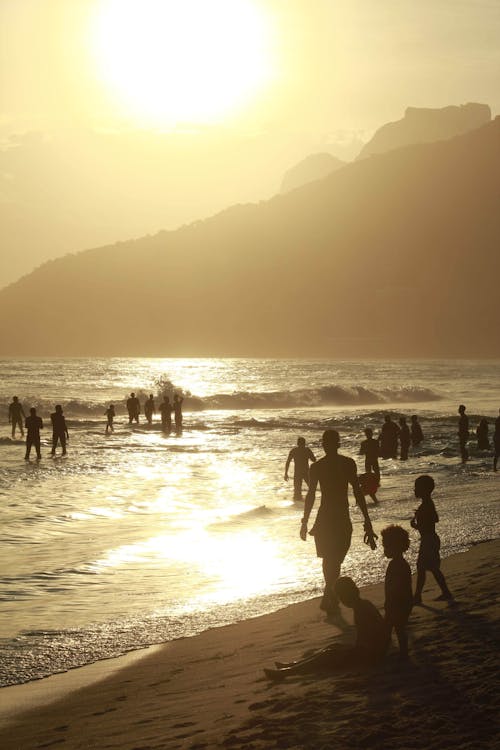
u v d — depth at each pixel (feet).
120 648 33.14
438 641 27.58
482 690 21.66
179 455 116.67
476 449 121.49
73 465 102.99
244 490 82.38
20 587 43.19
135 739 22.07
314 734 19.95
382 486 82.43
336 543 35.50
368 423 174.91
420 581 34.19
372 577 42.73
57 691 28.27
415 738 19.06
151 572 46.60
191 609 38.68
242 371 508.12
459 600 33.65
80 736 23.13
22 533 58.29
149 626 36.04
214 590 42.37
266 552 51.62
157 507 70.90
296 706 22.47
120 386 329.52
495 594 33.94
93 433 155.22
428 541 34.24
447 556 45.85
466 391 329.72
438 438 139.13
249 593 41.42
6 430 163.53
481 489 78.18
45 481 87.40
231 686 26.27
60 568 47.34
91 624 36.60
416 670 24.50
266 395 256.52
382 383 382.42
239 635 33.55
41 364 644.69
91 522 63.10
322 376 447.01
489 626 28.73
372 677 24.39
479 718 19.88
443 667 24.44
